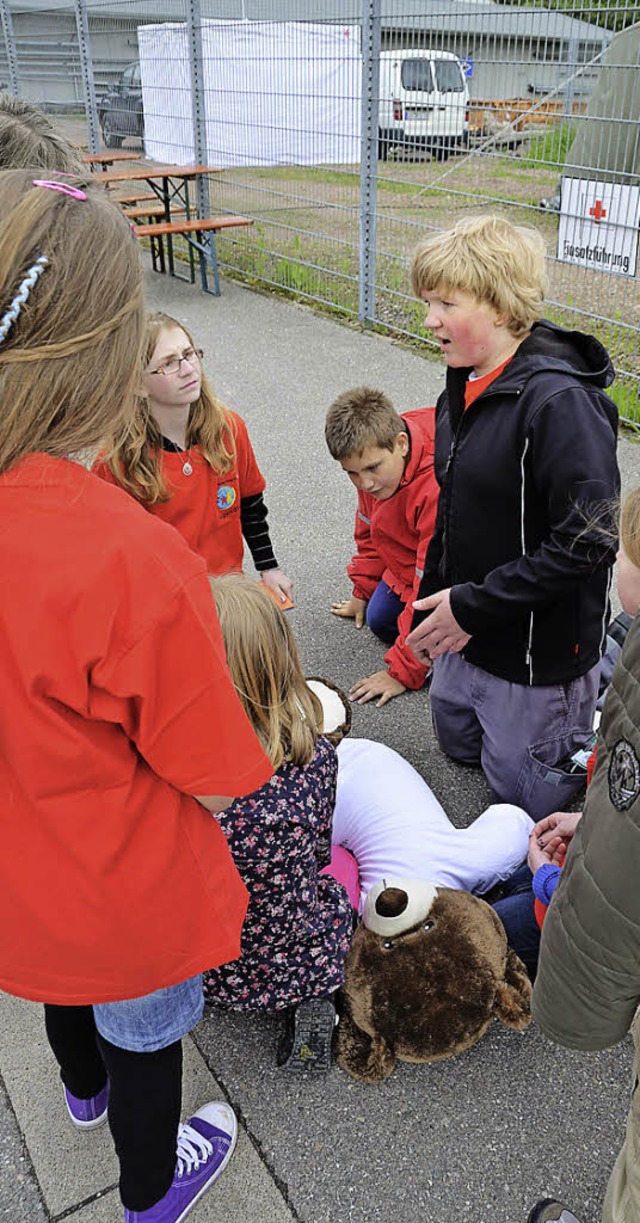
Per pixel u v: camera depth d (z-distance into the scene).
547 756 2.43
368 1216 1.67
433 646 2.31
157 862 1.18
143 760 1.16
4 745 1.07
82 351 0.96
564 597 2.19
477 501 2.21
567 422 1.99
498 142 5.58
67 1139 1.80
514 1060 1.93
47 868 1.14
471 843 2.26
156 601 1.03
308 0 6.91
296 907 1.80
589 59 5.01
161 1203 1.60
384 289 6.59
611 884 1.10
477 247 2.01
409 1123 1.82
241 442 2.79
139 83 9.07
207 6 7.89
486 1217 1.66
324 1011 1.87
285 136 7.13
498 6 5.24
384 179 6.33
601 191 4.90
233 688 1.14
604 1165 1.74
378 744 2.56
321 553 3.93
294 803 1.74
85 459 1.08
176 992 1.41
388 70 5.96
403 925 1.95
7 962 1.22
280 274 7.75
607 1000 1.21
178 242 9.30
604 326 5.55
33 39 10.46
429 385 5.65
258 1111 1.84
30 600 1.00
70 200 0.98
